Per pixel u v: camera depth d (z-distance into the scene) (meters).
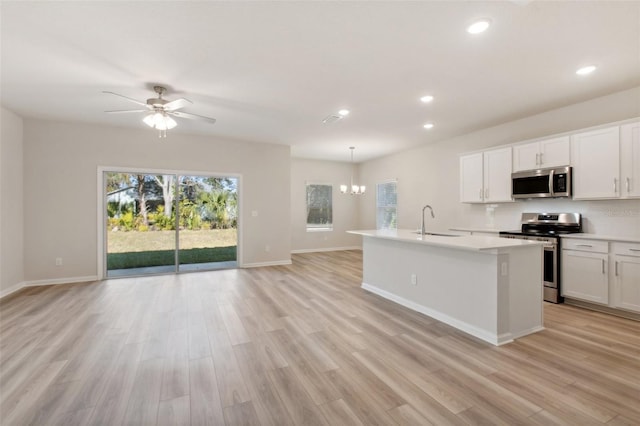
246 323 3.20
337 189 9.04
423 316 3.39
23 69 3.10
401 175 7.50
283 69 3.12
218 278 5.29
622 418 1.71
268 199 6.55
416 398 1.92
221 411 1.81
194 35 2.51
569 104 4.13
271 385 2.07
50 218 4.91
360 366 2.31
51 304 3.85
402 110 4.39
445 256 3.20
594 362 2.34
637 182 3.32
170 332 2.97
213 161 6.02
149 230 5.64
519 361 2.37
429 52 2.78
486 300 2.77
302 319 3.31
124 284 4.87
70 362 2.39
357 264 6.66
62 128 4.98
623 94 3.67
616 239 3.30
